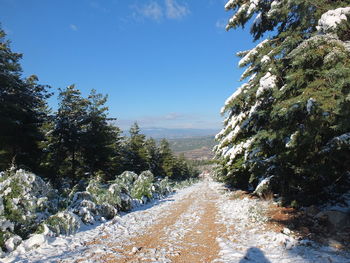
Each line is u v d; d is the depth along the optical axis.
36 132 19.98
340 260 4.72
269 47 8.35
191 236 7.34
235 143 13.59
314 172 7.96
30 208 7.01
